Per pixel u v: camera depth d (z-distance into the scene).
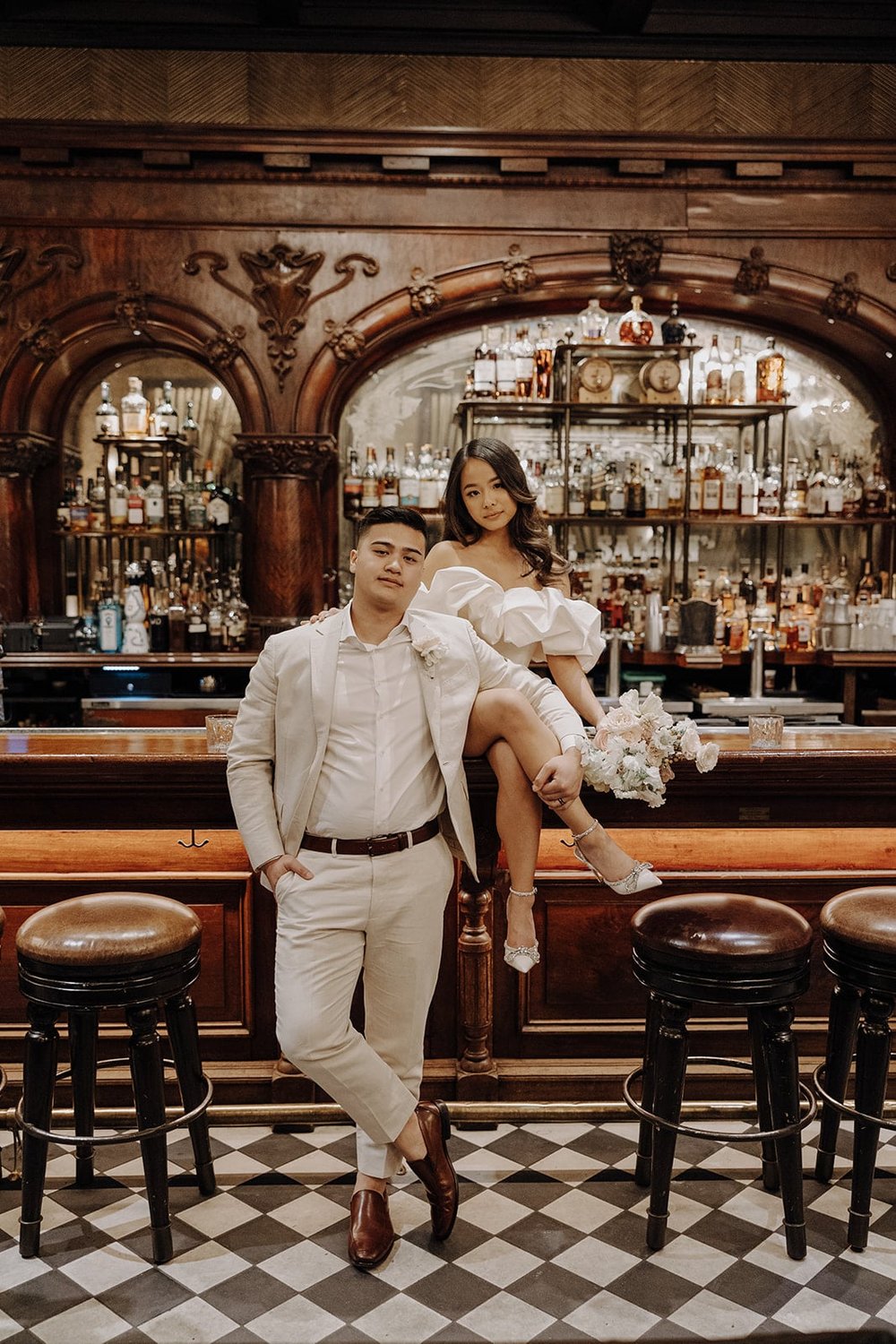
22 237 5.38
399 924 2.28
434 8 5.24
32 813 2.93
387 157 5.32
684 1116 2.77
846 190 5.46
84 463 6.00
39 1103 2.34
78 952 2.24
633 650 5.75
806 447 6.06
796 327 5.82
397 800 2.26
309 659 2.26
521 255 5.43
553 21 5.30
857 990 2.48
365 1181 2.40
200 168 5.36
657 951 2.35
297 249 5.41
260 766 2.34
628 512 5.76
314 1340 2.10
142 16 5.25
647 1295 2.24
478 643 2.42
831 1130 2.64
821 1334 2.11
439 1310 2.19
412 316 5.45
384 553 2.24
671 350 5.59
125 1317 2.17
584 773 2.30
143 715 5.56
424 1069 3.01
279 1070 2.98
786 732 3.46
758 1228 2.48
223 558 5.97
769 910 2.46
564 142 5.32
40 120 5.25
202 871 3.06
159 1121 2.34
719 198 5.44
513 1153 2.82
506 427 5.91
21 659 5.44
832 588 5.88
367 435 5.90
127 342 5.66
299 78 5.38
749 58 5.41
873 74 5.44
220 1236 2.45
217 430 5.96
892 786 3.01
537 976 3.07
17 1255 2.38
